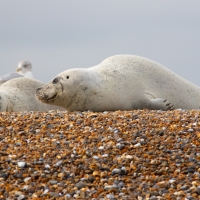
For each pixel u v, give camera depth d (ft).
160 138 106.83
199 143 103.86
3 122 121.08
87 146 105.19
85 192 90.27
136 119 118.01
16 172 96.27
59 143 107.86
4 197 89.25
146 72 149.28
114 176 94.84
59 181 93.97
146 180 93.04
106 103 144.77
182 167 96.58
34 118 123.03
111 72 147.64
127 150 102.83
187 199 86.74
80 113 128.88
